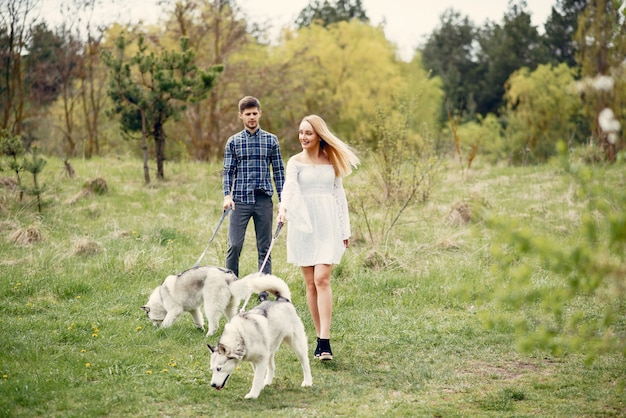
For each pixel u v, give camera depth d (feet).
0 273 26.03
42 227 32.71
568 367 18.39
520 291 12.22
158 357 18.98
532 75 103.30
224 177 23.29
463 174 51.06
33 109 68.85
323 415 15.17
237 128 69.00
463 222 36.47
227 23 69.51
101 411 15.19
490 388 17.06
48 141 70.79
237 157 23.41
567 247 11.96
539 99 100.73
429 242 32.71
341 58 88.74
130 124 45.73
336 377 17.81
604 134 52.70
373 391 16.92
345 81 87.71
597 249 11.62
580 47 62.64
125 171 49.37
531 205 40.01
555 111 100.32
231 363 15.67
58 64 66.90
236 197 23.44
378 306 24.50
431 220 36.99
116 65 45.14
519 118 103.14
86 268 27.27
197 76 46.88
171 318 21.27
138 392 16.51
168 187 44.14
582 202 39.19
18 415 14.89
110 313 22.90
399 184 39.04
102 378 17.43
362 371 18.30
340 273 27.68
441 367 18.66
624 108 49.70
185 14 68.03
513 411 15.44
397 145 39.88
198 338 20.74
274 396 16.53
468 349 20.10
